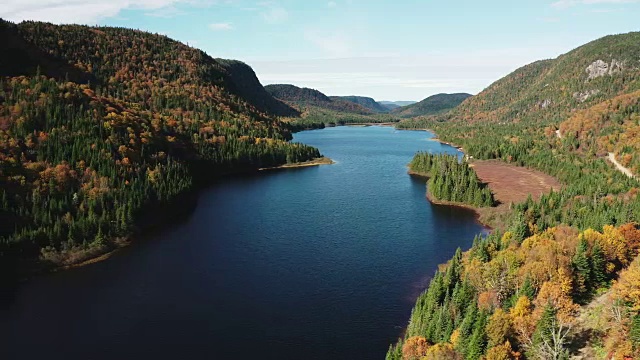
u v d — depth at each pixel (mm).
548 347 67938
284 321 97500
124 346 88250
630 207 137625
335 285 115000
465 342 73062
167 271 124000
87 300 107000
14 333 92562
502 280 88125
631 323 66812
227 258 133625
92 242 136250
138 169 177500
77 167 159125
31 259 123188
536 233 115000
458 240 149125
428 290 96562
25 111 171125
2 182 140125
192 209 189125
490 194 196875
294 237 152875
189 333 92875
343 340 90188
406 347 76000
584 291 88438
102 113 199625
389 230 160500
